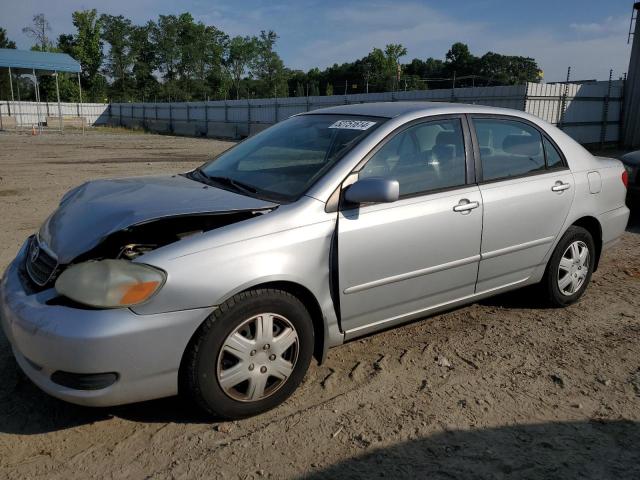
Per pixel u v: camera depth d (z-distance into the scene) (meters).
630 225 7.91
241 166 3.85
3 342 3.82
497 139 4.11
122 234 3.03
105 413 3.07
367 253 3.29
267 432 2.92
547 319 4.45
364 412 3.12
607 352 3.89
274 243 2.97
